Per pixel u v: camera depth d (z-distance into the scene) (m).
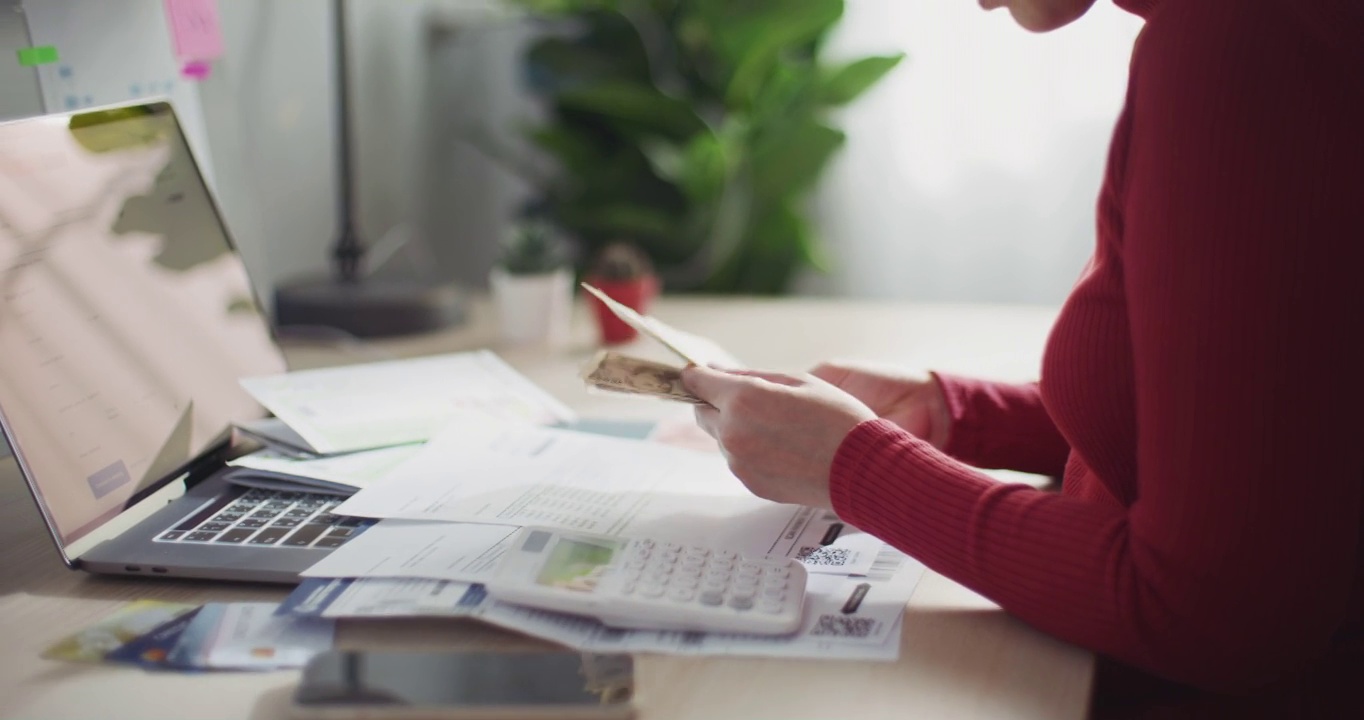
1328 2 0.56
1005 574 0.61
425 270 1.96
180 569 0.69
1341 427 0.54
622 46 2.06
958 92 2.04
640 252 2.10
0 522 0.81
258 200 1.46
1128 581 0.57
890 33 2.04
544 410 1.01
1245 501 0.54
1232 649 0.56
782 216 2.04
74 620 0.65
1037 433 0.88
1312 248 0.53
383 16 1.82
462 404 1.00
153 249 0.90
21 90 0.99
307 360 1.24
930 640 0.61
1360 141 0.54
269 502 0.79
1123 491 0.70
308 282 1.44
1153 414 0.57
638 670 0.57
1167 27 0.58
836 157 2.11
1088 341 0.66
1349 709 0.66
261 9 1.45
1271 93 0.54
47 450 0.71
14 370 0.71
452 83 2.09
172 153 0.95
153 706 0.55
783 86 1.99
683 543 0.70
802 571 0.65
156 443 0.81
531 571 0.63
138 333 0.85
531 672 0.55
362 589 0.63
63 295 0.78
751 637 0.60
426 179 2.01
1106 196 0.65
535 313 1.31
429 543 0.69
